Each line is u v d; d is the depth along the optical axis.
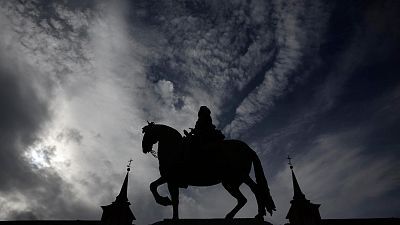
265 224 6.44
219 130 8.02
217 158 7.46
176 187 7.44
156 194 7.47
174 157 7.61
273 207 7.21
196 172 7.48
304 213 30.36
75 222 31.00
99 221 31.27
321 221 31.16
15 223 30.41
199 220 6.53
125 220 31.05
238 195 7.45
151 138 8.42
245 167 7.52
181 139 8.02
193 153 7.49
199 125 7.89
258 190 7.30
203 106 8.22
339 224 31.11
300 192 32.06
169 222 6.51
